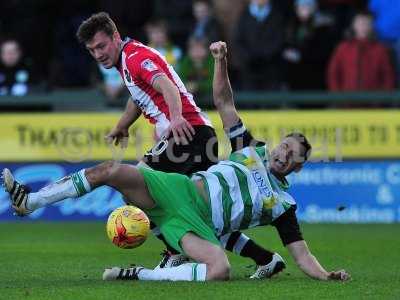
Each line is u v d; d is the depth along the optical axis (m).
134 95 23.75
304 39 45.03
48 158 42.31
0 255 29.02
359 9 47.59
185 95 23.94
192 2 47.16
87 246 31.89
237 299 18.97
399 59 45.72
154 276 21.77
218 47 22.86
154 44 43.47
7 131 42.38
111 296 19.34
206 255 21.22
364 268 26.05
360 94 42.31
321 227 39.38
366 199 41.94
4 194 42.06
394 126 41.88
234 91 43.81
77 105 42.66
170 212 21.44
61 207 42.19
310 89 45.03
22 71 44.97
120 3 47.31
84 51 47.25
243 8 47.44
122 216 21.52
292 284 21.19
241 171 21.94
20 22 48.12
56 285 21.30
